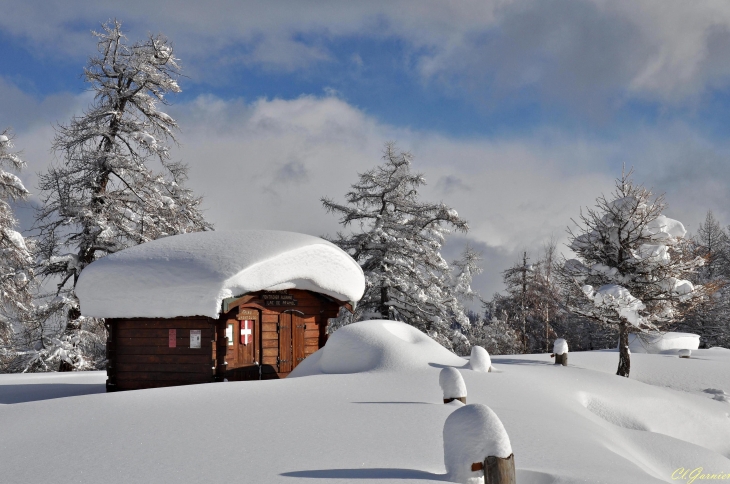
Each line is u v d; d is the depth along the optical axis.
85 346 27.84
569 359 24.73
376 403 10.89
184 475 6.57
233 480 6.32
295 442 7.96
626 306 21.55
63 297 26.86
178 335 16.64
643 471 7.90
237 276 16.02
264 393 12.05
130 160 29.33
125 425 9.21
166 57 31.19
